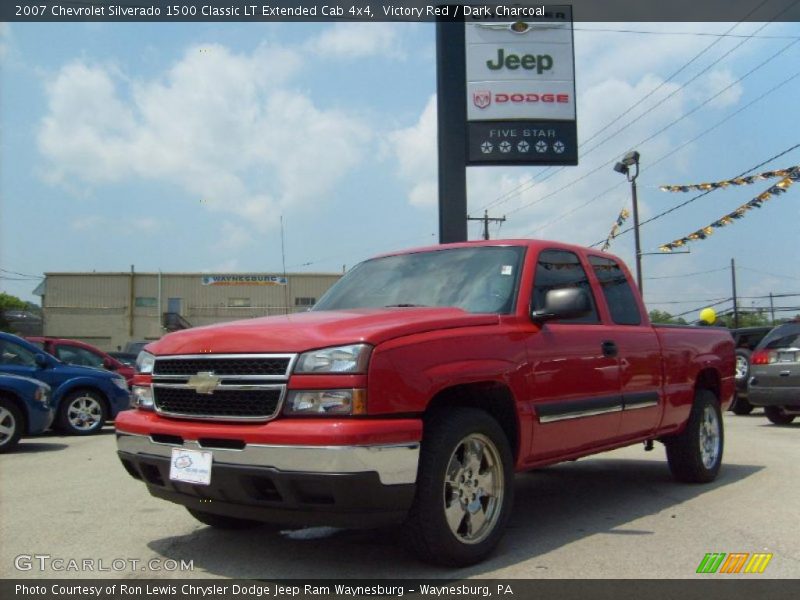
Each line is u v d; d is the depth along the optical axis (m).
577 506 6.11
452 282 5.39
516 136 16.91
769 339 12.09
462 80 16.95
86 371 12.72
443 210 16.70
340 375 3.90
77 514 5.86
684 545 4.86
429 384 4.14
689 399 6.77
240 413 4.13
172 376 4.47
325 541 4.99
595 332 5.61
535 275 5.31
